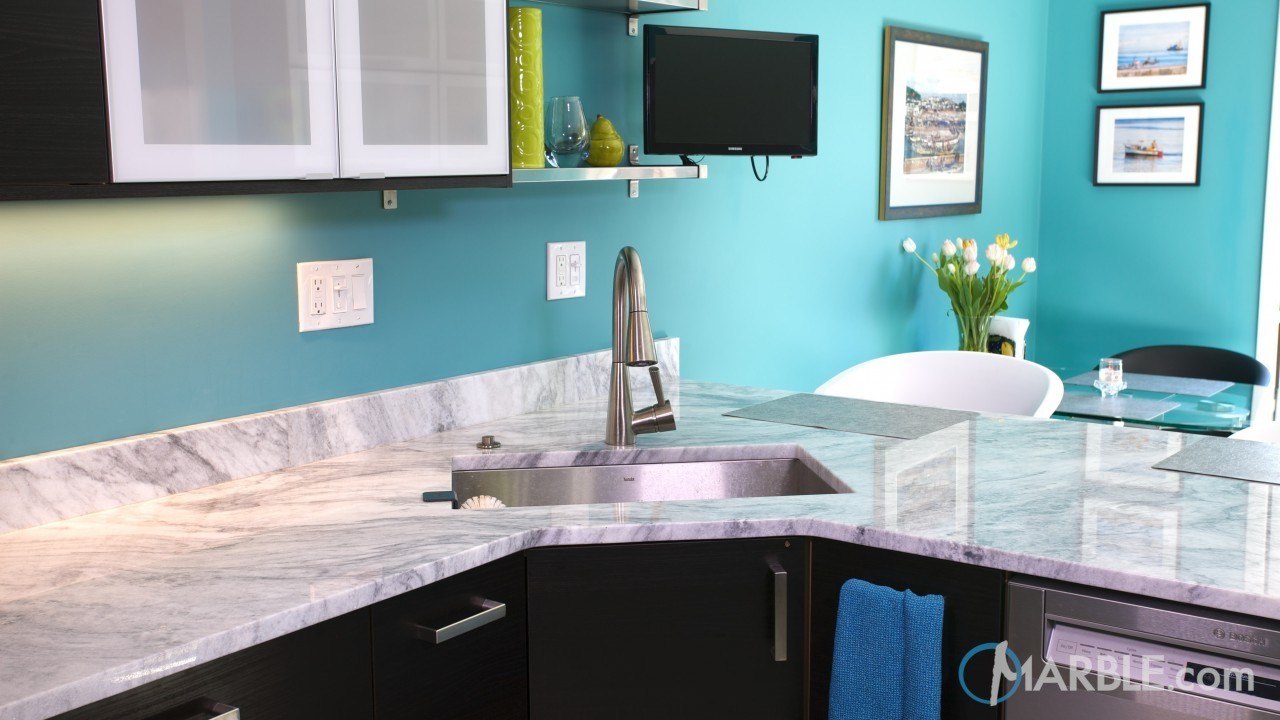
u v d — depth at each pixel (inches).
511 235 93.2
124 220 66.1
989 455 77.5
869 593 61.6
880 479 71.6
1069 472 72.4
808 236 132.0
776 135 101.7
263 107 60.1
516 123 84.1
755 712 66.4
